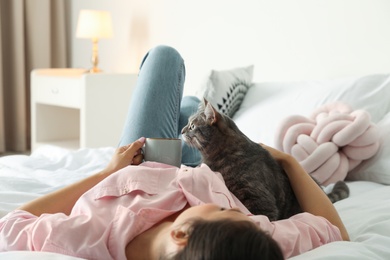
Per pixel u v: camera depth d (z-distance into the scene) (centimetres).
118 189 115
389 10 250
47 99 367
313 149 197
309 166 194
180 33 346
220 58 323
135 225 100
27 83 425
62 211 124
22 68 409
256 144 154
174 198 112
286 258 104
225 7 318
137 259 98
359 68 263
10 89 419
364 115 198
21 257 91
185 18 342
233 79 261
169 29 353
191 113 214
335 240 119
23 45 411
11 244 107
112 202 113
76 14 423
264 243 77
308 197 133
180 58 204
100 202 113
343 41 268
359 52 262
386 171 195
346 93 231
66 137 398
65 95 354
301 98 240
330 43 272
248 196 139
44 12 413
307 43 282
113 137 353
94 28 359
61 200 124
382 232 131
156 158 139
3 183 166
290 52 289
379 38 255
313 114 218
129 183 115
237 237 76
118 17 388
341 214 150
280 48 293
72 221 105
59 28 423
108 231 101
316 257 100
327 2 272
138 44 376
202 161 159
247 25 307
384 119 218
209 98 253
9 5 407
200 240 77
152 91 194
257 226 81
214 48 326
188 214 92
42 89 370
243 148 149
